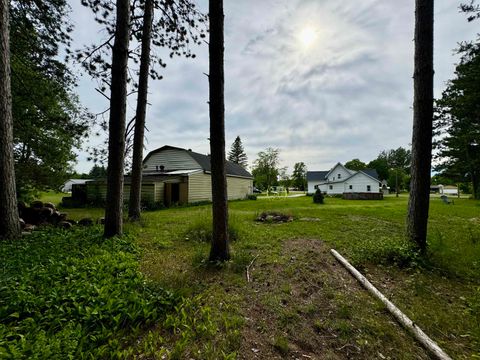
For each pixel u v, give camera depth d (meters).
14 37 6.58
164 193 14.54
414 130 4.42
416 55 4.37
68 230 5.43
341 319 2.30
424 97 4.28
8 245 3.84
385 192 41.50
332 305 2.56
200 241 5.03
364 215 9.66
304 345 1.93
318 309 2.48
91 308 2.05
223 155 3.78
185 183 14.92
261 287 2.95
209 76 3.71
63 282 2.54
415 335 2.09
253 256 4.15
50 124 8.27
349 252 4.51
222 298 2.61
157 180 14.00
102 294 2.27
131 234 5.32
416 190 4.35
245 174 25.03
